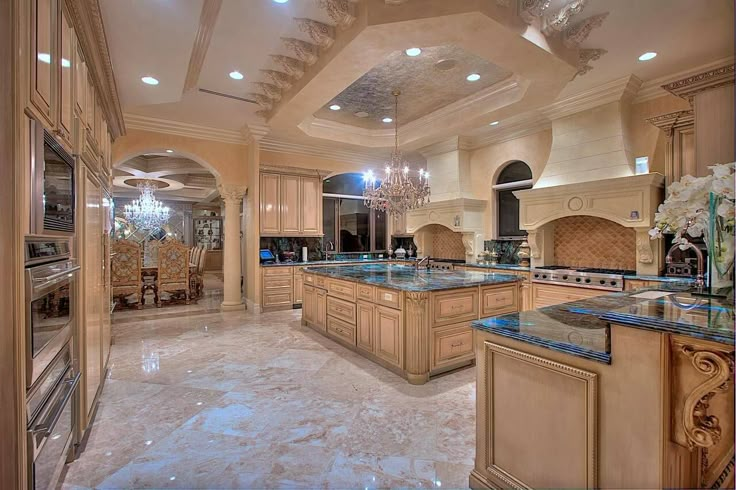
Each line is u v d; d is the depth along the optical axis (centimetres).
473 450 202
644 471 115
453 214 598
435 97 476
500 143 575
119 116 342
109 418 237
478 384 168
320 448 204
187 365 338
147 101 378
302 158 648
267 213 608
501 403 158
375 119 567
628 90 403
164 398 268
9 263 117
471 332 328
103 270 284
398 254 759
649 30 305
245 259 644
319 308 446
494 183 591
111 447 205
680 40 320
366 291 353
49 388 149
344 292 390
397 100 486
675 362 111
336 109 523
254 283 579
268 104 456
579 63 340
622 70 376
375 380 302
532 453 146
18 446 117
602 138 421
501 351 156
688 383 108
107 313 318
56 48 155
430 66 389
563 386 135
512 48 297
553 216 463
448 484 174
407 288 298
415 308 294
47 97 145
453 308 316
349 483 175
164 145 534
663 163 400
